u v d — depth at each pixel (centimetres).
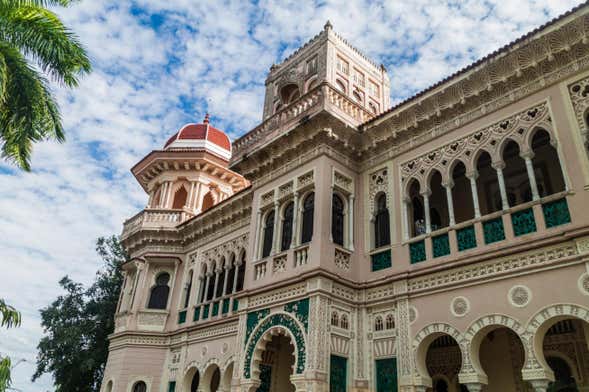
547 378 891
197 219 2069
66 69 1302
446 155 1241
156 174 2530
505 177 1395
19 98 1248
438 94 1261
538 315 940
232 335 1653
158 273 2150
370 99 1791
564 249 952
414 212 1423
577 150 993
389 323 1200
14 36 1249
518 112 1123
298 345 1188
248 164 1641
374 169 1420
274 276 1359
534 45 1100
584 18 1027
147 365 1920
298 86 1720
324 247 1256
